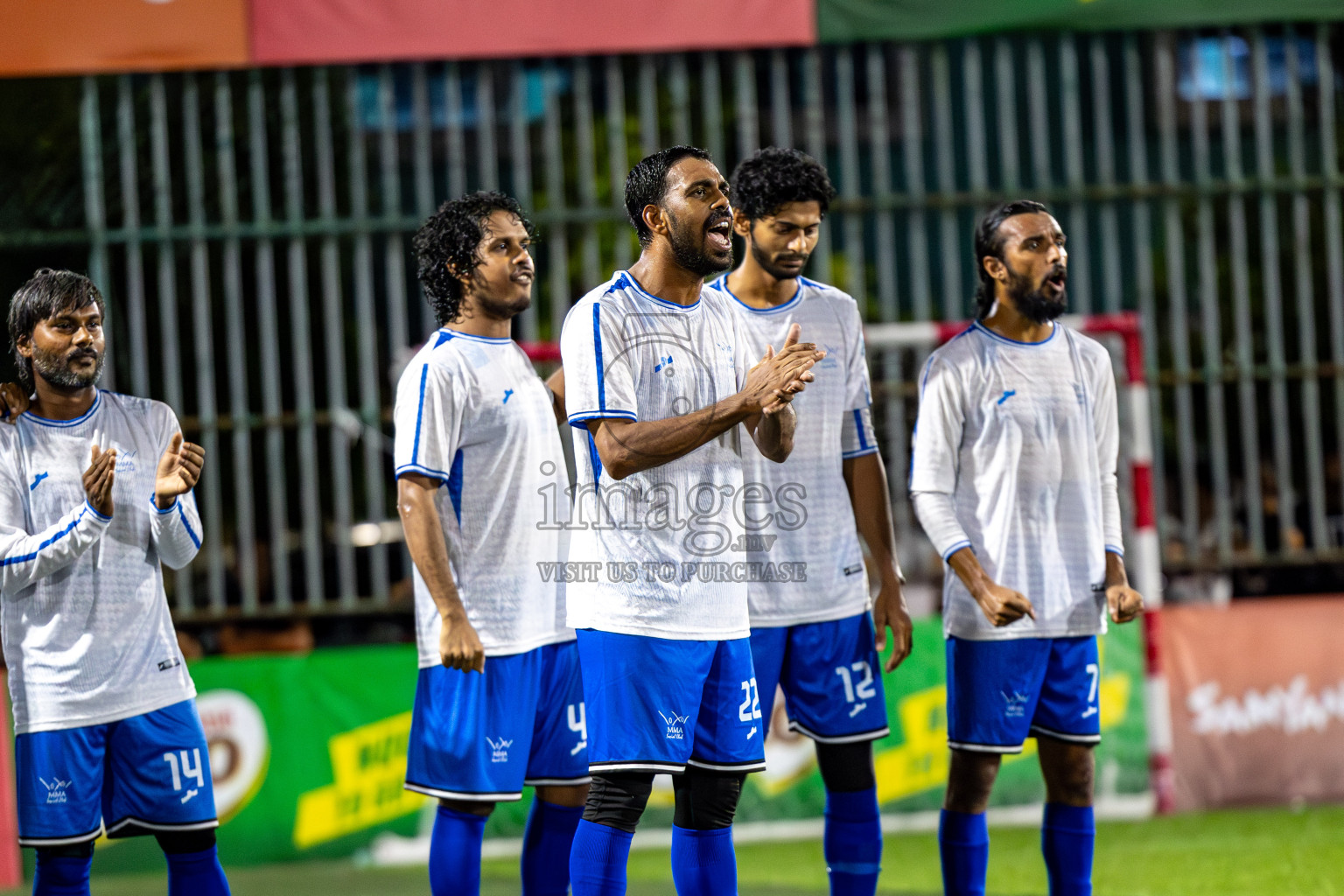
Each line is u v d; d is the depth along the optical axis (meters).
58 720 10.53
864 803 11.70
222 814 17.77
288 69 18.38
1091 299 25.06
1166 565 19.38
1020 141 26.30
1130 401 18.78
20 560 10.27
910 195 19.05
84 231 18.39
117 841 17.75
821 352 9.31
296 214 18.52
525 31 17.83
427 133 18.61
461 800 10.69
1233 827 17.73
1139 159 19.23
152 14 17.58
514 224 11.15
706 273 9.88
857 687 11.71
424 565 10.42
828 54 26.23
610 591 9.70
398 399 10.90
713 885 9.93
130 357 21.39
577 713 11.27
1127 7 18.36
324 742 18.06
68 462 10.81
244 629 19.41
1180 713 19.00
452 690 10.75
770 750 18.52
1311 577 22.34
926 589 19.78
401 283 18.73
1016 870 15.75
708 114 18.58
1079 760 11.80
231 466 22.12
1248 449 19.39
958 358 11.88
